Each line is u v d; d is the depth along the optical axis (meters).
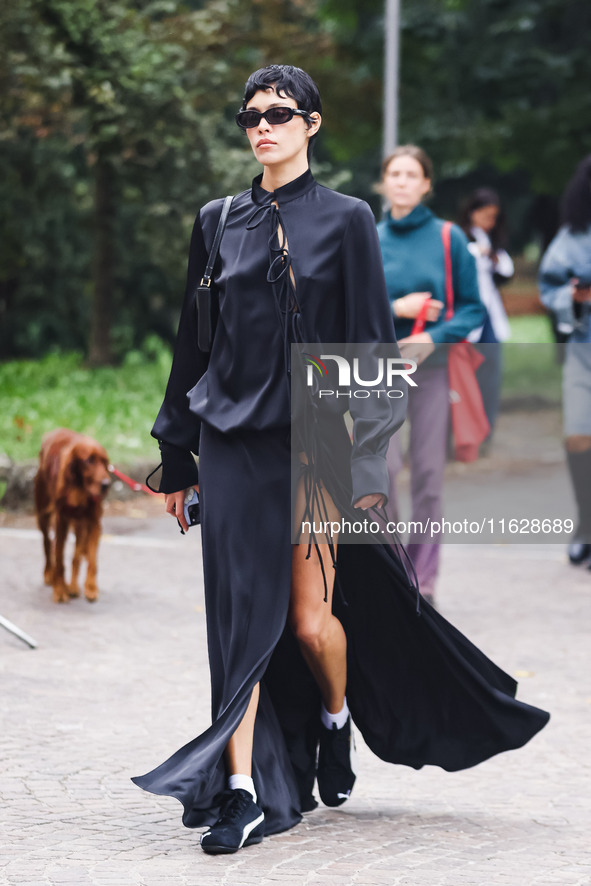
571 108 59.84
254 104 10.95
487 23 60.84
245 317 10.85
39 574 24.09
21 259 65.19
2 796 12.31
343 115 62.41
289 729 11.92
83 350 72.44
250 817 10.88
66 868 10.35
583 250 25.09
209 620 11.12
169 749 14.01
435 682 11.64
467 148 61.03
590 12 61.38
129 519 30.59
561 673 17.92
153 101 48.72
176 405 11.53
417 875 10.43
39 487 22.58
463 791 13.11
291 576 11.09
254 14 54.88
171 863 10.53
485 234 36.22
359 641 11.69
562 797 12.89
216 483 10.98
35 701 15.79
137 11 51.56
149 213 51.72
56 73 47.44
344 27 62.91
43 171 62.06
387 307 10.92
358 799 12.77
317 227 10.88
